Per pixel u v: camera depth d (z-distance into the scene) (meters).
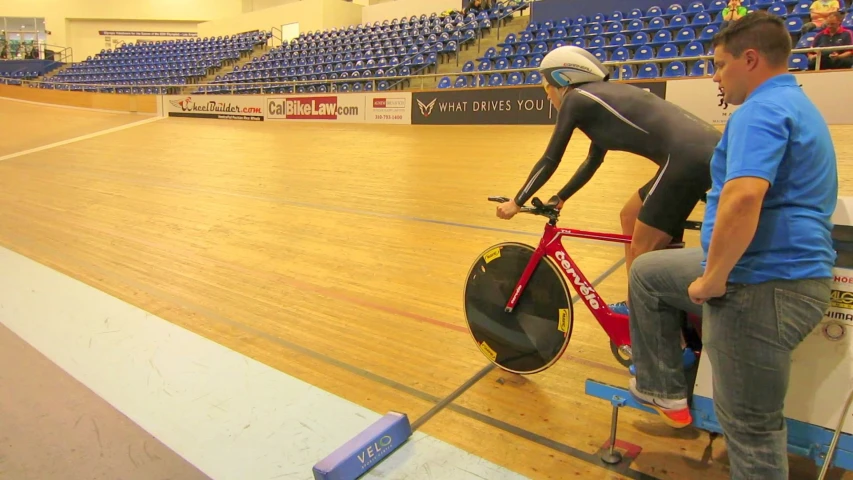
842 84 6.95
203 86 17.34
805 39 8.20
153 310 3.02
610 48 10.38
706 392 1.61
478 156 7.28
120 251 4.12
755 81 1.30
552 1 13.28
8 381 2.27
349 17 19.77
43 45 25.17
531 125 9.85
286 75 15.85
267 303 3.09
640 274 1.55
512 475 1.67
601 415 1.98
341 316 2.89
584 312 2.82
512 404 2.06
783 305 1.23
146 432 1.94
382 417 1.88
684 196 1.76
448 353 2.47
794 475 1.64
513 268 2.11
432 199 5.27
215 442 1.88
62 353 2.52
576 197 4.99
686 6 11.72
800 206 1.23
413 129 10.69
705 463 1.71
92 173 7.73
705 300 1.32
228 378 2.29
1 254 4.12
